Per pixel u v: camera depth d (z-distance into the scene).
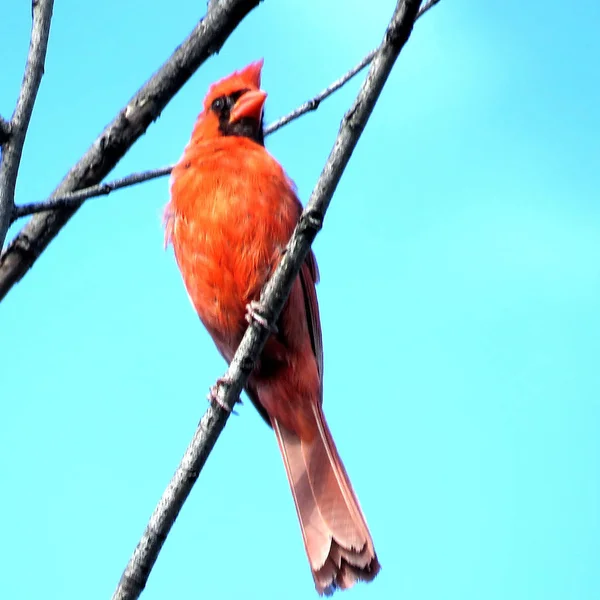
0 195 5.82
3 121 5.91
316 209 6.66
